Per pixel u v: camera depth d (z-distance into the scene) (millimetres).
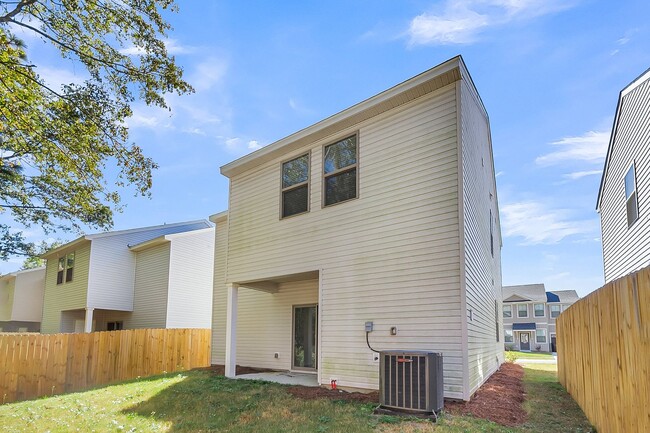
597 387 5555
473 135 8977
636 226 10805
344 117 8930
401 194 7898
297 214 9734
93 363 12070
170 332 14047
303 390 8164
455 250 7027
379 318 7789
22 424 6648
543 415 6531
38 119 8227
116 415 7008
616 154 12820
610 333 4824
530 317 41125
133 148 9016
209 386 8883
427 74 7668
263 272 10219
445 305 7004
